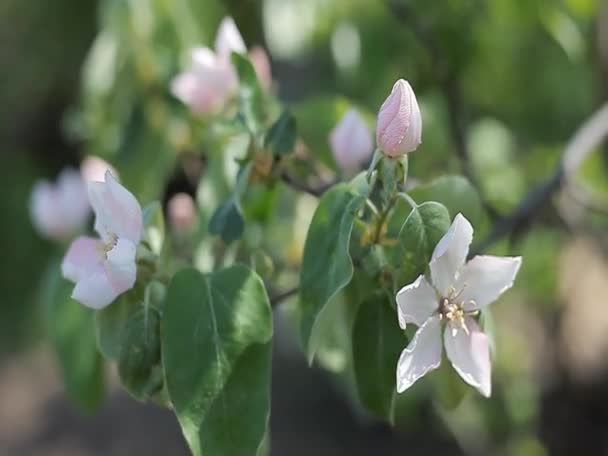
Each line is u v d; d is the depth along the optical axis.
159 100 0.65
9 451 1.31
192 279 0.44
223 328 0.43
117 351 0.46
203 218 0.54
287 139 0.51
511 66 0.74
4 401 1.40
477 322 0.43
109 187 0.45
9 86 1.52
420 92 0.72
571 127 0.76
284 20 0.74
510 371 0.83
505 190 0.74
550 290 0.83
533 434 0.89
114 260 0.44
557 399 1.03
